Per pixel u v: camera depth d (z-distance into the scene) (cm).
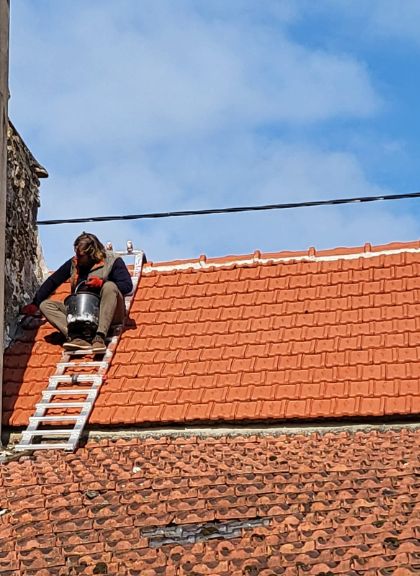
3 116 1324
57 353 1377
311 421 1219
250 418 1225
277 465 1071
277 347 1326
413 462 1043
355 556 848
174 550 891
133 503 999
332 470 1041
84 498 1023
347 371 1266
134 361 1338
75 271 1387
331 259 1462
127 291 1388
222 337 1360
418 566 827
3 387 1320
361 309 1360
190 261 1511
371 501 954
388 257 1443
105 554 890
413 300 1357
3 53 1325
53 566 884
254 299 1417
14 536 949
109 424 1244
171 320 1405
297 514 943
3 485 1083
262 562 855
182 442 1209
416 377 1236
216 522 950
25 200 1498
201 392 1270
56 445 1206
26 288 1483
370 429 1206
